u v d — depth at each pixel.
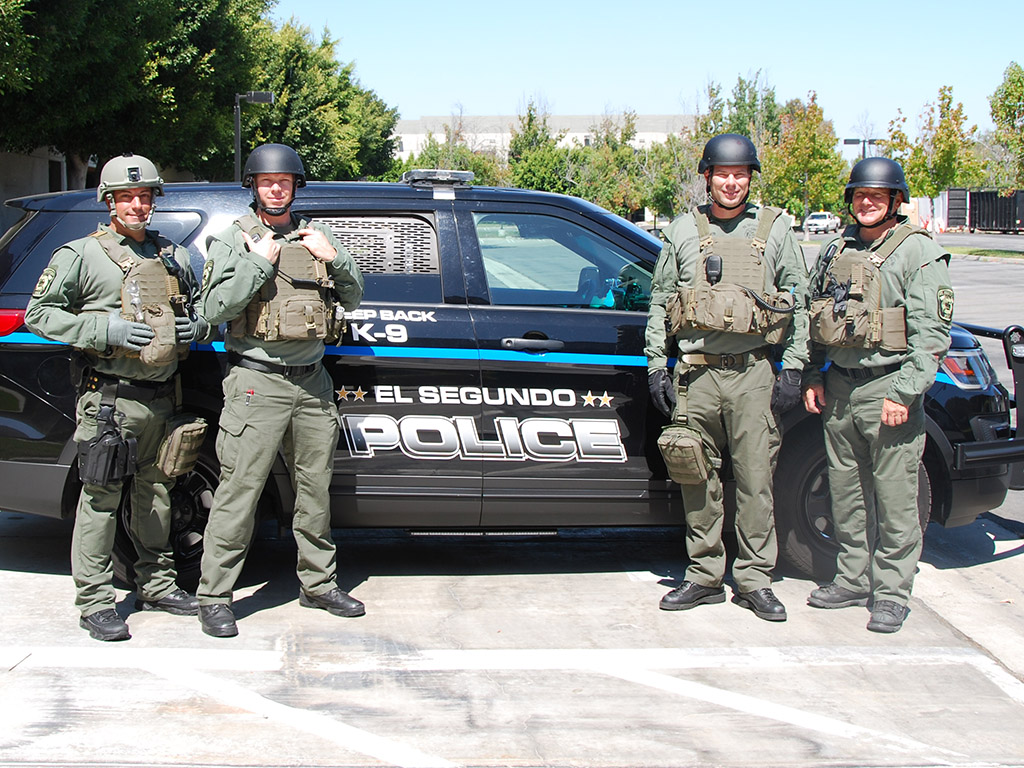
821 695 3.56
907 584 4.21
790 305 4.04
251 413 3.93
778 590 4.65
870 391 4.12
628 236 4.68
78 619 4.16
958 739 3.25
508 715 3.37
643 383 4.50
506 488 4.44
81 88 15.83
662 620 4.25
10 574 4.69
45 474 4.21
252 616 4.24
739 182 4.05
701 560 4.37
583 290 4.61
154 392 3.91
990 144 51.41
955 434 4.63
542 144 51.97
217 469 4.44
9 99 15.41
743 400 4.11
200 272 4.35
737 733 3.26
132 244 3.91
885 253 4.08
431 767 3.03
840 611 4.39
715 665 3.80
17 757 3.03
